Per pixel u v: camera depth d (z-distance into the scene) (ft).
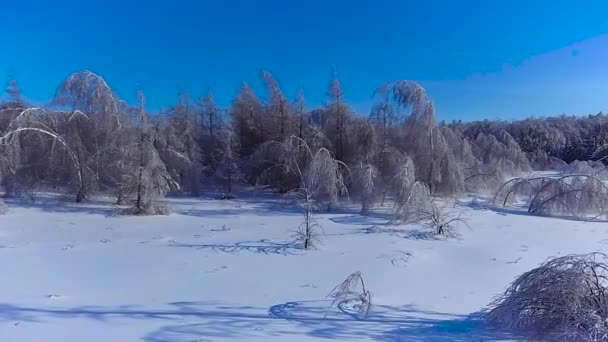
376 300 23.45
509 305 18.93
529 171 111.14
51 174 68.13
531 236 42.96
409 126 68.39
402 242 39.14
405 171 54.49
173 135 75.97
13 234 41.93
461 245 38.37
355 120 73.36
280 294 24.38
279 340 17.90
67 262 31.27
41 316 20.62
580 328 17.21
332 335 18.42
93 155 64.59
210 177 78.74
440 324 19.71
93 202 63.72
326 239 40.29
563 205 57.26
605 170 63.67
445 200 66.28
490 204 66.85
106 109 66.23
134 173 56.03
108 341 17.81
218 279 27.27
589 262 18.88
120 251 34.91
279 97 78.54
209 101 92.79
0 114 71.41
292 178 70.38
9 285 25.61
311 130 74.95
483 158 110.73
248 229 45.37
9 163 62.80
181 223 49.03
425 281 27.25
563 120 190.90
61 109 67.87
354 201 61.05
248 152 84.33
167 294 24.27
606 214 55.31
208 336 18.33
